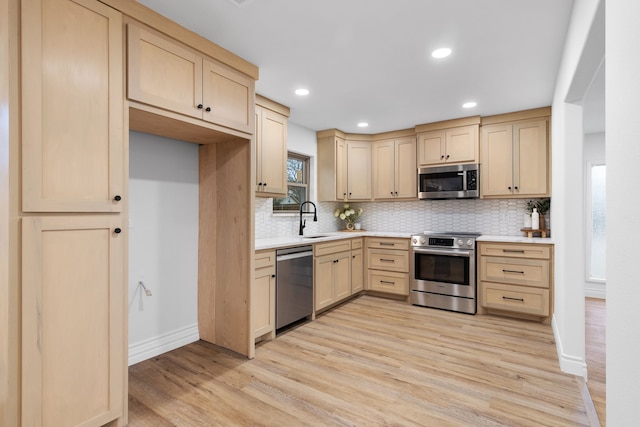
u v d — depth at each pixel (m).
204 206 2.88
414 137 4.40
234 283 2.67
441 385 2.14
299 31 2.12
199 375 2.28
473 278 3.64
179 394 2.04
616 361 0.92
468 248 3.68
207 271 2.86
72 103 1.53
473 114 3.81
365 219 5.13
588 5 1.44
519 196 3.70
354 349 2.71
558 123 2.68
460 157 3.95
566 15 1.92
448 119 4.01
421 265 3.98
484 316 3.59
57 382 1.50
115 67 1.69
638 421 0.79
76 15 1.54
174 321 2.75
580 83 2.02
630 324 0.84
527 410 1.87
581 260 2.30
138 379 2.22
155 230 2.63
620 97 0.90
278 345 2.79
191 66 2.11
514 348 2.72
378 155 4.67
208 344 2.82
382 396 2.02
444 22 2.01
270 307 2.87
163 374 2.29
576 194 2.32
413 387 2.12
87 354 1.60
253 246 2.60
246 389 2.09
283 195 3.51
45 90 1.44
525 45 2.26
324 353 2.63
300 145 4.31
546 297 3.29
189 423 1.76
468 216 4.34
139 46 1.80
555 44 2.24
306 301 3.34
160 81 1.92
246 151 2.60
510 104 3.46
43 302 1.45
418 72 2.70
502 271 3.51
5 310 1.38
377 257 4.34
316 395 2.03
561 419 1.78
